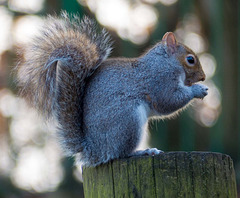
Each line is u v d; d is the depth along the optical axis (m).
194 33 25.27
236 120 23.42
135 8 23.06
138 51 23.11
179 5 24.12
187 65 11.44
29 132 22.05
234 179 8.05
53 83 9.80
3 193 20.84
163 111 10.84
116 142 9.48
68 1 19.38
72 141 9.56
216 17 24.03
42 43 10.10
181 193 7.67
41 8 21.95
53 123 9.80
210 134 23.55
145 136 10.16
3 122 22.19
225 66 23.91
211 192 7.70
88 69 9.90
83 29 10.35
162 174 7.72
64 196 20.38
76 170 21.31
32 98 10.01
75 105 9.70
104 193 8.26
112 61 10.32
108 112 9.54
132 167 7.90
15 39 22.30
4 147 22.25
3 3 22.33
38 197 20.94
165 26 23.62
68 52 9.80
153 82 10.50
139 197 7.80
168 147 22.86
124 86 9.91
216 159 7.80
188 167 7.70
